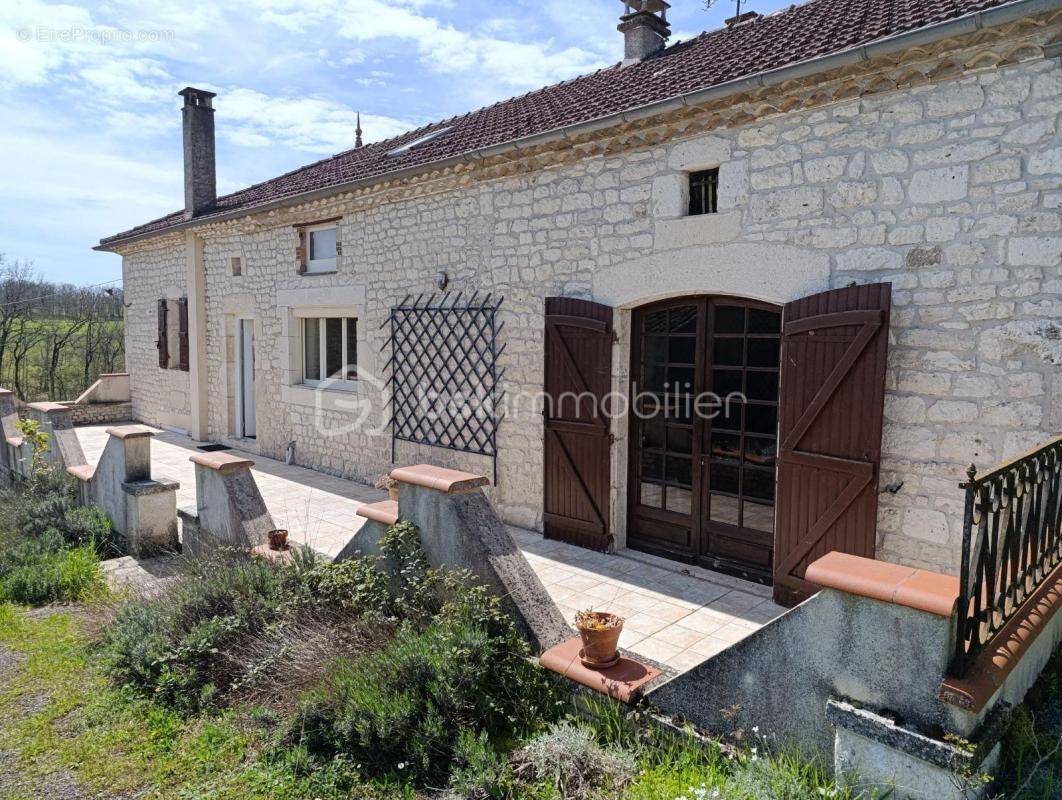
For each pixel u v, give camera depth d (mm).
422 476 4074
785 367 4625
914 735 2197
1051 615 2777
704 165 5062
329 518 7137
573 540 6125
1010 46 3699
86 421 13969
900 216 4176
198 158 12031
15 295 21516
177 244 12266
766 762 2584
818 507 4488
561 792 2863
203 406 11805
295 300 9539
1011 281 3807
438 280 7258
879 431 4176
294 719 3457
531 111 7621
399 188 7496
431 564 4043
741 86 4516
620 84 6820
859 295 4230
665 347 5645
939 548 4102
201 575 4957
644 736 3098
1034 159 3705
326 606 4277
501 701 3354
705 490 5465
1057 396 3688
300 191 9328
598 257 5797
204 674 4031
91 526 6633
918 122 4078
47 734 3574
